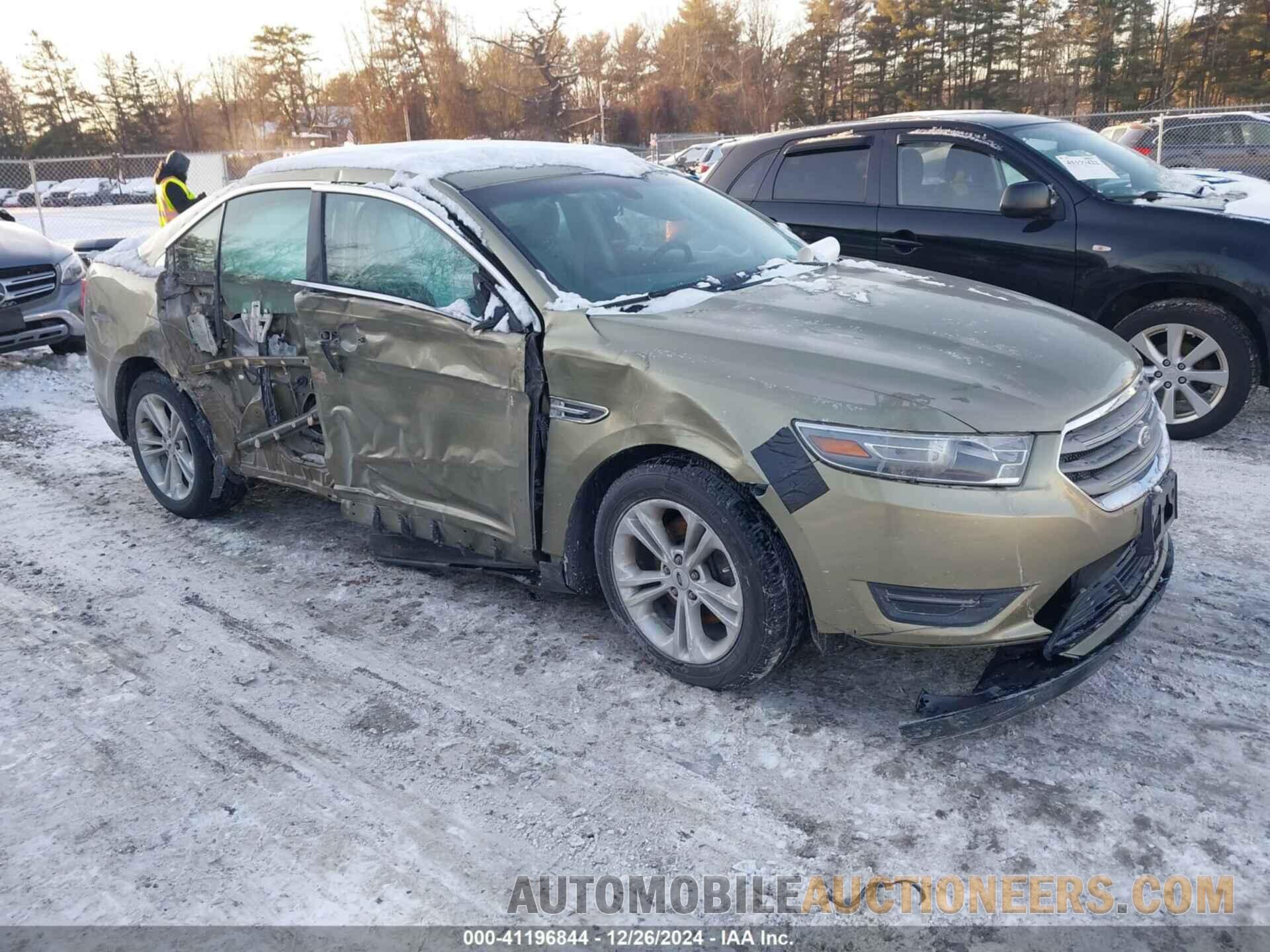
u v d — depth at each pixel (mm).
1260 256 5066
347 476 3951
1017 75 57250
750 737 2980
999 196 5848
